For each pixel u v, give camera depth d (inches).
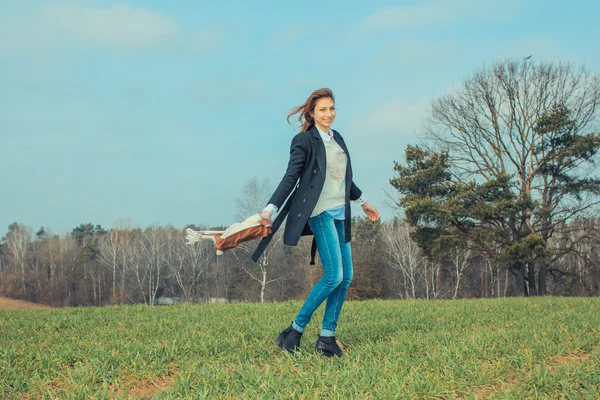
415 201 1150.3
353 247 1958.7
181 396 137.6
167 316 325.7
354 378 146.9
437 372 152.8
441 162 1218.6
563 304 399.2
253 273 1886.1
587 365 162.7
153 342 207.0
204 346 195.3
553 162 1168.8
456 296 1948.8
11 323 305.4
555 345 194.2
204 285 2091.5
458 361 165.5
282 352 185.5
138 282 2149.4
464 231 1188.5
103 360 175.0
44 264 2783.0
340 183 182.1
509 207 1104.8
